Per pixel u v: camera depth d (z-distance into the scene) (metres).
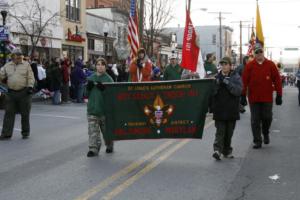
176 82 9.05
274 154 9.66
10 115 11.79
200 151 9.88
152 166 8.45
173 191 6.83
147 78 13.20
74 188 6.98
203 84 8.99
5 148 10.39
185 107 9.09
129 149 10.09
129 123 9.20
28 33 26.09
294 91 42.78
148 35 39.69
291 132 12.88
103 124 9.54
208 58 16.45
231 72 8.87
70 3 32.72
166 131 9.17
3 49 19.70
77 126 14.09
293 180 7.55
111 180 7.45
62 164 8.66
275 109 20.25
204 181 7.42
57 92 21.61
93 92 9.42
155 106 9.13
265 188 7.06
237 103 8.91
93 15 36.62
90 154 9.34
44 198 6.48
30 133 12.66
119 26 40.88
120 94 9.13
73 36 32.53
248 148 10.34
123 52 40.38
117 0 49.66
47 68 23.83
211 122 14.69
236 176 7.77
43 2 28.75
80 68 23.00
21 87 11.73
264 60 10.38
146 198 6.48
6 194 6.69
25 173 7.96
